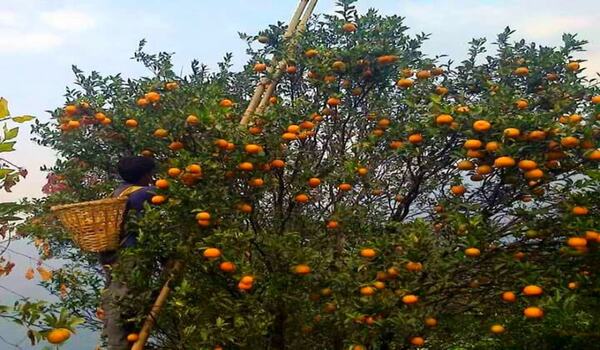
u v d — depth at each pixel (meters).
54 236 4.81
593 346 4.06
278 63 4.40
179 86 4.41
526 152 3.38
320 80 4.30
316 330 4.09
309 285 3.69
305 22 4.56
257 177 3.75
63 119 4.55
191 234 3.61
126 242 3.78
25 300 2.21
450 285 3.64
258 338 3.81
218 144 3.58
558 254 3.60
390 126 4.24
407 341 3.63
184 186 3.59
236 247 3.49
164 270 3.76
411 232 3.51
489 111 3.45
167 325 4.08
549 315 3.87
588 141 3.33
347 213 4.06
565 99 3.99
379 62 4.27
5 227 2.98
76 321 2.24
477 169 3.49
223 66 5.08
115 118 4.41
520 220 3.77
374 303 3.40
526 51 4.46
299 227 4.33
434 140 3.78
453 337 4.16
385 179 4.53
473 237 3.32
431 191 4.41
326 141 4.53
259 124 3.81
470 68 4.45
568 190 3.67
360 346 3.43
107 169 4.89
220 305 3.65
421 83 4.29
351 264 3.59
